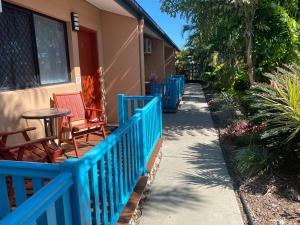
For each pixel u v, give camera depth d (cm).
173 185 391
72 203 160
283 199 347
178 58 2566
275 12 729
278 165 429
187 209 329
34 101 432
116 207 247
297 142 425
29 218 115
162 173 433
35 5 426
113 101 720
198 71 2289
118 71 707
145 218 312
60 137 457
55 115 383
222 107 863
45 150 313
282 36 774
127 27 686
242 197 354
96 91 694
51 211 135
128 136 287
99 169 209
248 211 320
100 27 693
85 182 170
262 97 466
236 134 592
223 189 378
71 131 444
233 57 938
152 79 1200
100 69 691
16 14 406
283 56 796
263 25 737
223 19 746
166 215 317
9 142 379
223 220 307
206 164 469
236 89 1069
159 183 398
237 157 449
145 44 1213
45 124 411
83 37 632
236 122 664
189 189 379
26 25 429
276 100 443
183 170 444
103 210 215
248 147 462
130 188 296
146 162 379
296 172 418
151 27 934
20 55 415
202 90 1786
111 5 587
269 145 436
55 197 138
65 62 548
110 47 701
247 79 970
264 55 814
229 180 406
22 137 403
